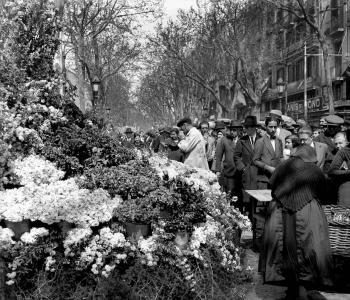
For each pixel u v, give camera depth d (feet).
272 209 17.90
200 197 19.06
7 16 26.43
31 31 26.66
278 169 17.98
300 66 132.67
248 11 104.01
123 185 19.66
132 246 17.21
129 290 16.20
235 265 19.75
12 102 23.97
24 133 22.16
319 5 118.32
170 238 17.74
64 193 18.01
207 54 118.42
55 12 27.50
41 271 16.58
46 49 27.14
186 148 33.76
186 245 17.92
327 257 16.88
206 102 158.51
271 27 117.29
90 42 88.63
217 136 54.29
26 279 16.61
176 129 43.91
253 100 106.22
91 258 16.78
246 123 33.47
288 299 18.08
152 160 25.89
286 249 17.02
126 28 92.02
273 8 104.06
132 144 30.76
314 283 16.94
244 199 31.94
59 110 25.50
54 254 16.75
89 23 84.53
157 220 18.03
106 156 24.12
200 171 25.88
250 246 26.86
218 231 19.85
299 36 131.95
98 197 18.26
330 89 81.76
